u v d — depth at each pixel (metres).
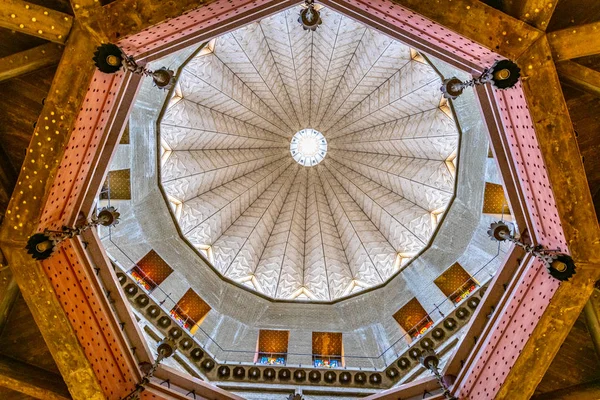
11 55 7.20
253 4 8.33
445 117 17.17
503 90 7.79
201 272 16.20
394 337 14.71
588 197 7.38
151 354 10.16
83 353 8.22
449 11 7.24
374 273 18.09
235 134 19.98
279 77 19.73
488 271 14.17
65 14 6.95
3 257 7.44
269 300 16.47
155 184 16.22
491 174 14.59
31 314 8.45
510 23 7.11
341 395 12.99
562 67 7.31
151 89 15.30
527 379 8.47
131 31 7.10
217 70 17.72
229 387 12.98
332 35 17.56
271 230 20.34
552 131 7.25
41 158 7.12
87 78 7.02
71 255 8.45
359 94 19.98
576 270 7.65
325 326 15.73
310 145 21.47
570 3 7.41
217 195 19.61
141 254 15.05
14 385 8.33
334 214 20.98
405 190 19.41
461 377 9.87
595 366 8.92
